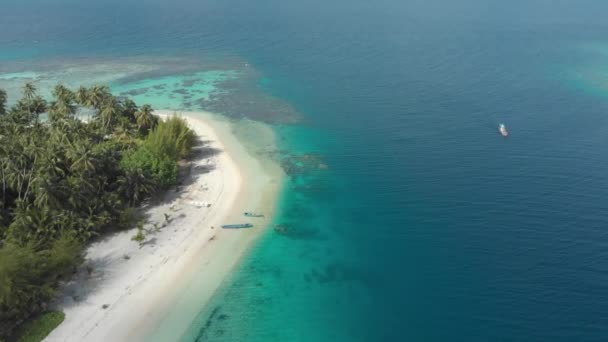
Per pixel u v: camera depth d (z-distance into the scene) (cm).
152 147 9106
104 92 10788
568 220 8306
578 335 6019
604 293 6656
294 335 6122
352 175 10050
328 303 6631
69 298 6397
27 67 17288
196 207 8631
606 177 9738
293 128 12512
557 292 6712
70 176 7838
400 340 6047
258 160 10644
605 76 17300
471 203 8912
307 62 18912
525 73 17625
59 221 7031
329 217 8562
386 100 14688
